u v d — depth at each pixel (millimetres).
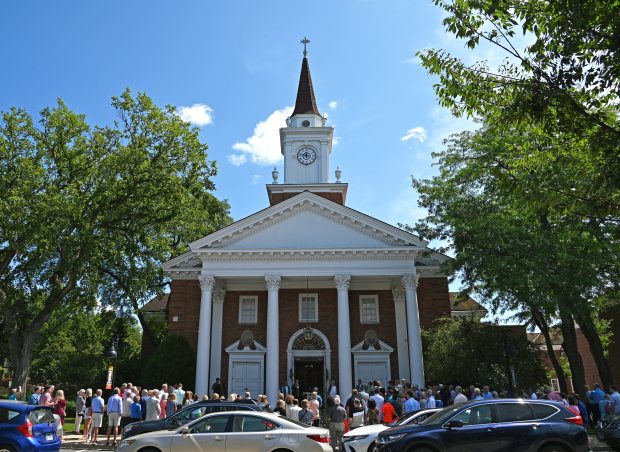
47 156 30844
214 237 32250
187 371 31656
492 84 11883
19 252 28453
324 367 33406
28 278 31375
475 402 12680
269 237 32531
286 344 33969
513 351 24500
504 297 25734
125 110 32344
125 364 40500
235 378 33156
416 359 29531
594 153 11195
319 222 32781
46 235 27250
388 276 31984
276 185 41188
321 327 34250
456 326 28516
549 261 23094
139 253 33938
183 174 34156
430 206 30812
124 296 37375
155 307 48469
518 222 24078
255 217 32500
